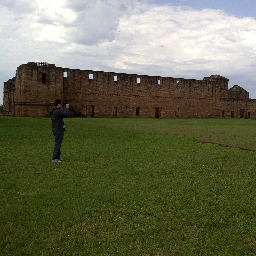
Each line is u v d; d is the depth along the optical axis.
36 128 20.61
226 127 30.67
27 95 45.38
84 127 23.69
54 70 48.16
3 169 8.59
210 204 6.14
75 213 5.48
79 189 6.88
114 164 9.70
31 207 5.70
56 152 9.78
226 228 5.07
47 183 7.32
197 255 4.23
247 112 81.50
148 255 4.23
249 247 4.46
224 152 12.48
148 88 63.94
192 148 13.51
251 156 11.58
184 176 8.30
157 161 10.29
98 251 4.28
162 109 66.00
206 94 73.12
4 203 5.89
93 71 56.12
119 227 5.03
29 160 9.92
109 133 19.50
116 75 59.31
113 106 59.00
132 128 25.84
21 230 4.79
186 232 4.90
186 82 69.50
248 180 7.99
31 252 4.20
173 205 6.04
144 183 7.53
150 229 4.95
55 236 4.64
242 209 5.89
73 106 53.84
